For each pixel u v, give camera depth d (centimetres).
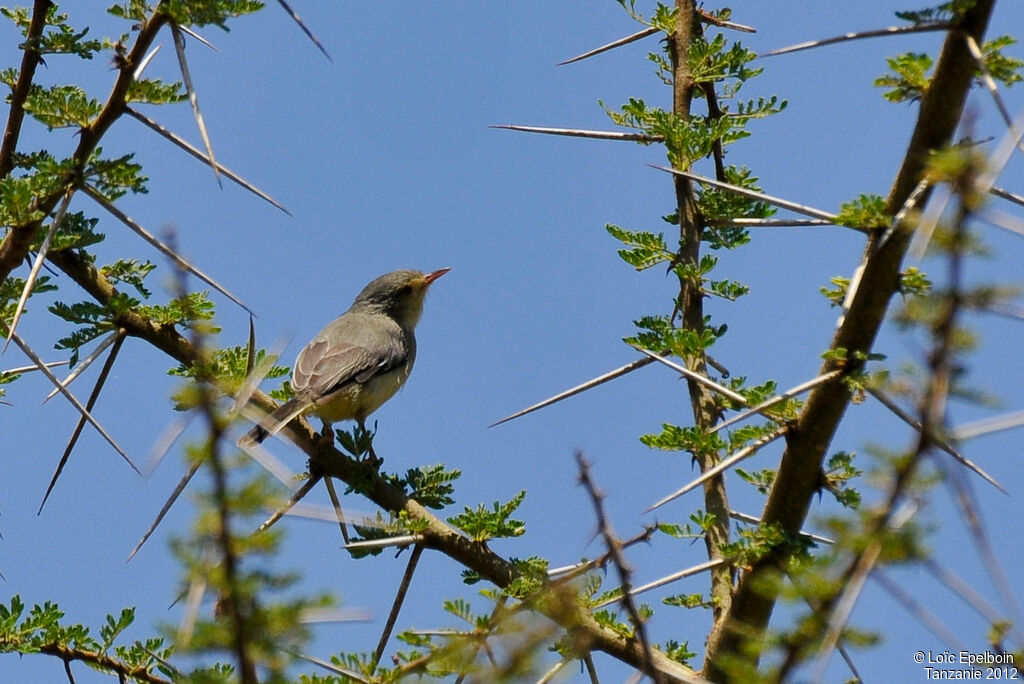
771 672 553
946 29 888
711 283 1255
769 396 1019
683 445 1067
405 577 1081
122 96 1016
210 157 973
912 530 523
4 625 1030
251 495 521
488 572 1083
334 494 1268
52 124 1023
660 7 1381
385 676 853
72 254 1248
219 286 1008
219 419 523
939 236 504
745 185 1284
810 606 548
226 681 556
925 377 514
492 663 668
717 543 1052
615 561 636
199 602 514
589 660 942
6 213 1035
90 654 1035
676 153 1259
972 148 516
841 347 948
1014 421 565
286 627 525
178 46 1000
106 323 1207
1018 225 548
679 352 1198
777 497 998
